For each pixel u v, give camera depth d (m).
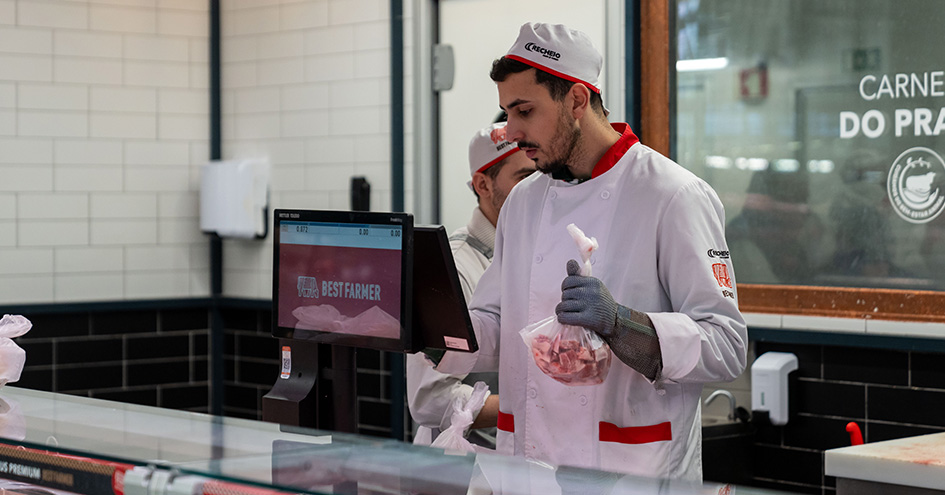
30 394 1.93
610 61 3.79
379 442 1.43
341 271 1.76
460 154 4.34
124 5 4.84
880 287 3.29
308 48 4.74
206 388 5.09
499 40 4.20
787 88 3.47
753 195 3.55
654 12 3.70
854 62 3.34
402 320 1.69
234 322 5.04
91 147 4.76
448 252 1.69
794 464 3.49
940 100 3.18
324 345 1.82
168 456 1.32
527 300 2.11
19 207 4.60
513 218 2.19
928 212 3.20
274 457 1.32
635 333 1.79
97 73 4.78
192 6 5.01
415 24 4.37
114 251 4.83
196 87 5.03
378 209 4.52
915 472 1.91
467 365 2.00
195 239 5.05
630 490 1.15
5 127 4.57
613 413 1.97
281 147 4.85
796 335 3.43
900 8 3.25
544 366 1.82
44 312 4.62
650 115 3.73
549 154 2.01
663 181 1.98
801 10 3.44
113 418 1.62
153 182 4.93
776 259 3.51
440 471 1.25
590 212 2.03
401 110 4.41
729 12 3.57
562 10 3.98
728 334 1.91
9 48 4.58
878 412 3.31
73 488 1.37
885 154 3.28
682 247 1.93
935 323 3.16
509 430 2.13
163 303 4.93
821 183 3.41
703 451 3.38
